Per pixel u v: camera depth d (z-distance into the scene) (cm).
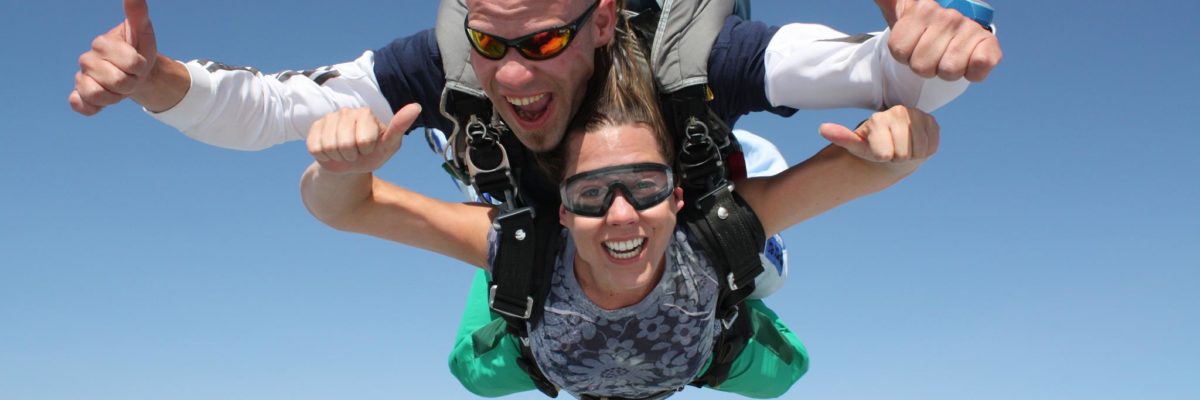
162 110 305
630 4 315
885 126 288
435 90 320
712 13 313
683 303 314
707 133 307
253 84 313
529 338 324
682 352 320
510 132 312
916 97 301
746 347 355
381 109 321
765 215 317
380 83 320
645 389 331
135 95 301
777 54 310
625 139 302
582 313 315
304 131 319
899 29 282
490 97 304
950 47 280
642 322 315
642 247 305
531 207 312
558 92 300
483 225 321
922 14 282
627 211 301
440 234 321
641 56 308
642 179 301
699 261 313
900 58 283
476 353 363
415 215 320
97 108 288
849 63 305
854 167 309
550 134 304
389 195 320
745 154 380
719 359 340
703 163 309
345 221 320
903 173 307
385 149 290
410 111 287
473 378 366
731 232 312
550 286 315
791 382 366
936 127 290
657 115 306
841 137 289
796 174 315
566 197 303
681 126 308
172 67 303
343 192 313
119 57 286
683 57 308
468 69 310
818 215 319
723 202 312
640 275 306
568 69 299
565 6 296
